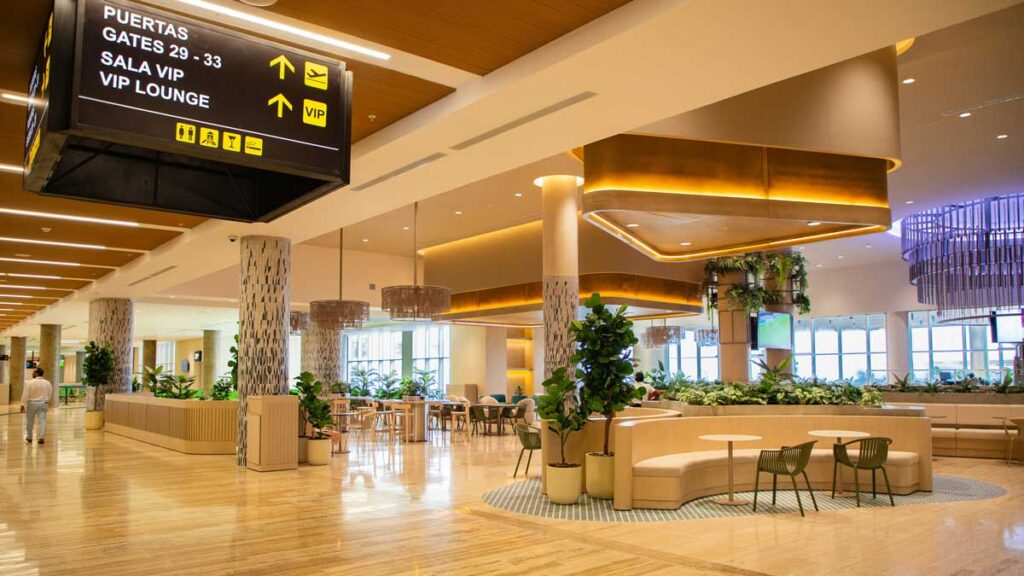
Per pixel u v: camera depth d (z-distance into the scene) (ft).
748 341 54.49
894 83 29.81
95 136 12.33
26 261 47.91
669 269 52.03
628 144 28.78
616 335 26.63
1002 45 27.61
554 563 18.21
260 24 16.63
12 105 21.47
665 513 24.50
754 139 27.94
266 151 13.87
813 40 16.07
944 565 18.04
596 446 28.30
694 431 30.07
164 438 45.62
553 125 21.48
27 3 15.28
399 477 32.78
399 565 18.03
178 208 18.07
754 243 36.99
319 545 20.07
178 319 88.07
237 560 18.52
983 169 43.24
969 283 51.62
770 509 25.30
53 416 79.25
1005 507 25.79
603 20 16.30
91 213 34.63
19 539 20.79
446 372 93.76
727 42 16.21
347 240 60.23
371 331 104.47
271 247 37.40
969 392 44.98
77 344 144.46
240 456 36.68
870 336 80.69
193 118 13.15
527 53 18.17
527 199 44.75
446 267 61.21
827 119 28.91
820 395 32.99
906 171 43.65
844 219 30.22
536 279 51.98
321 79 14.65
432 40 17.46
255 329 36.86
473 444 48.19
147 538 20.90
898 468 28.37
